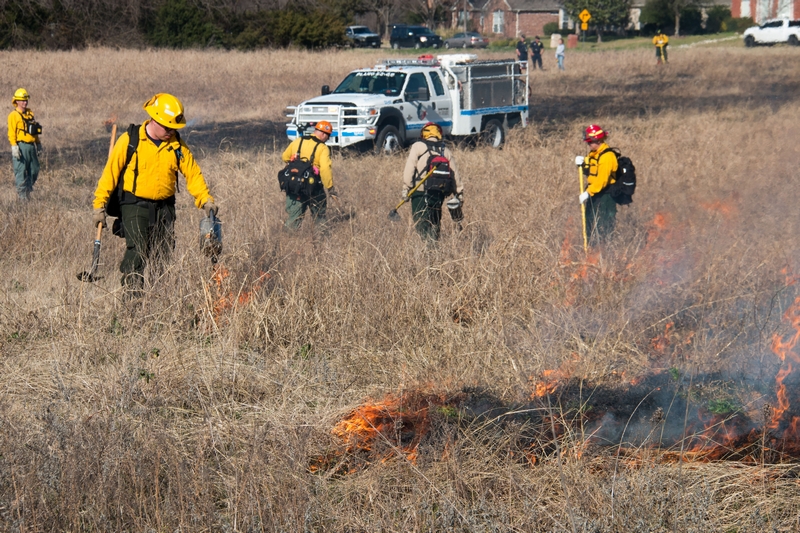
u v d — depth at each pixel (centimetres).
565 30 11044
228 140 2722
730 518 554
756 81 4675
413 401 745
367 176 1830
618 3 9819
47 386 760
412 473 593
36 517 525
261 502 546
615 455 634
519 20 11950
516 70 2773
